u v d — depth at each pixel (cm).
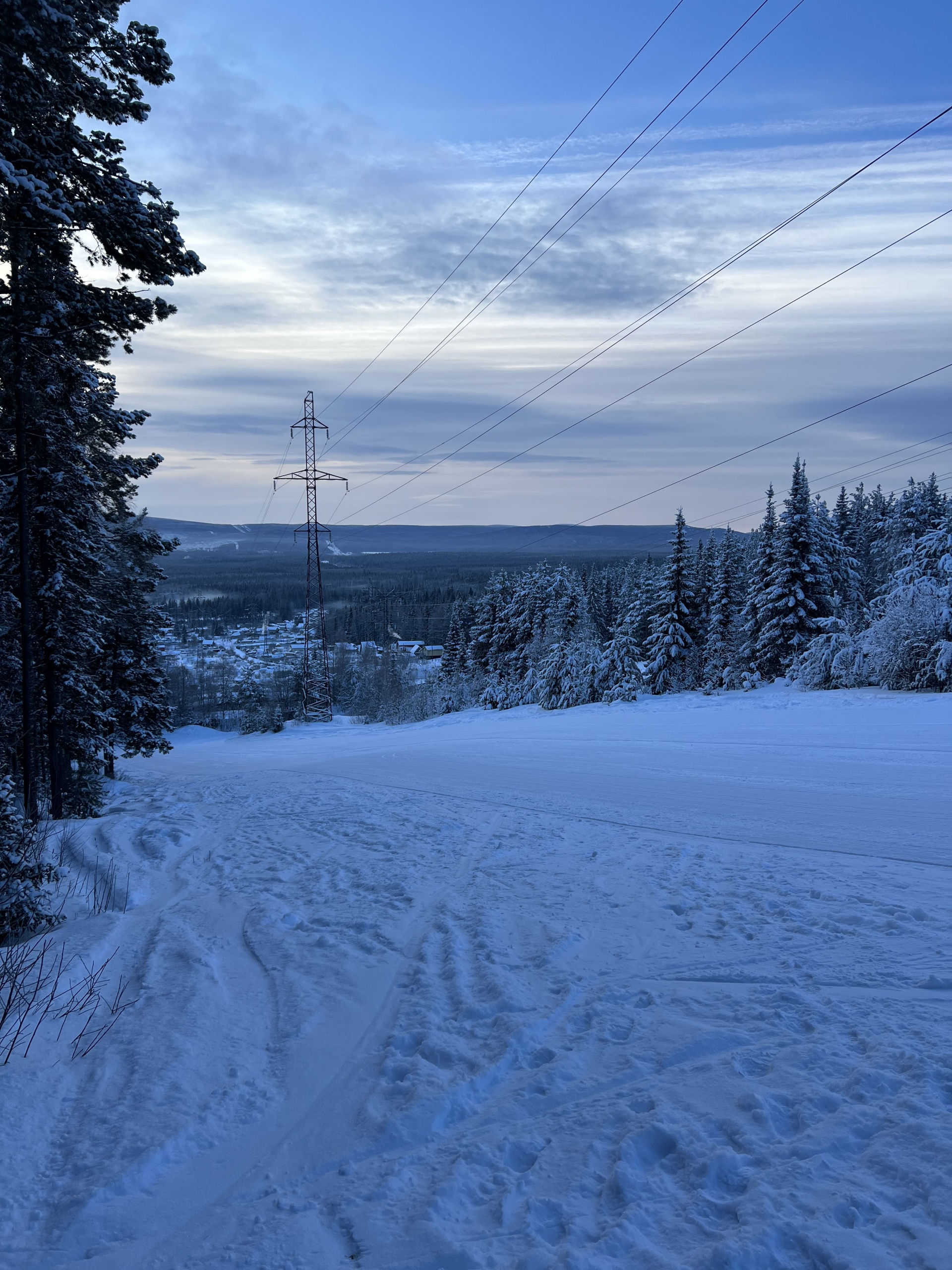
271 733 5722
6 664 1748
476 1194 325
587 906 698
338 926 717
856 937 561
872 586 5391
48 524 1728
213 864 1023
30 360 1495
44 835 1167
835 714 2228
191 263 1539
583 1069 417
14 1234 322
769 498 4509
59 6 1203
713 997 485
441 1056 450
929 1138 310
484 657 7706
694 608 5188
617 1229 287
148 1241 314
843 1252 258
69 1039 508
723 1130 341
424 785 1577
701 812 1114
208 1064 465
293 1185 347
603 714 3094
